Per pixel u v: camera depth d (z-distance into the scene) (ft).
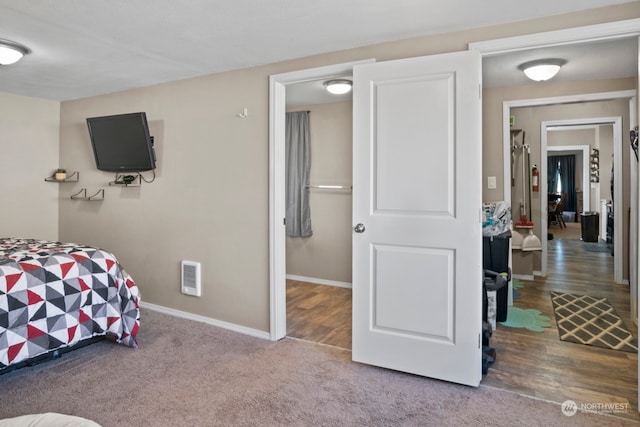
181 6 7.13
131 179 12.90
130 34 8.39
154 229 12.58
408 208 8.22
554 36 7.34
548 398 7.45
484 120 14.17
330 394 7.61
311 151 16.70
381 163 8.44
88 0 6.91
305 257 17.02
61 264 8.58
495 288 9.55
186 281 11.87
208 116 11.32
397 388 7.84
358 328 8.87
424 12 7.29
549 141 33.96
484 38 7.89
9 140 13.99
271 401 7.36
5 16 7.57
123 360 9.07
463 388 7.83
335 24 7.85
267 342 10.22
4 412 7.00
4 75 11.46
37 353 8.00
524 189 17.39
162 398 7.45
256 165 10.57
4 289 7.62
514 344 10.00
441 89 7.86
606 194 28.14
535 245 16.20
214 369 8.65
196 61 10.14
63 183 15.12
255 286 10.69
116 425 6.61
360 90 8.59
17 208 14.30
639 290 7.07
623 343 10.02
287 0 6.87
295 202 16.84
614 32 6.95
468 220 7.72
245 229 10.81
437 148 7.93
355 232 8.77
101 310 9.09
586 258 21.30
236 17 7.55
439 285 8.01
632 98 12.50
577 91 12.91
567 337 10.43
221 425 6.63
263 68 10.37
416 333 8.27
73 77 11.62
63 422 4.09
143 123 11.96
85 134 14.40
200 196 11.58
